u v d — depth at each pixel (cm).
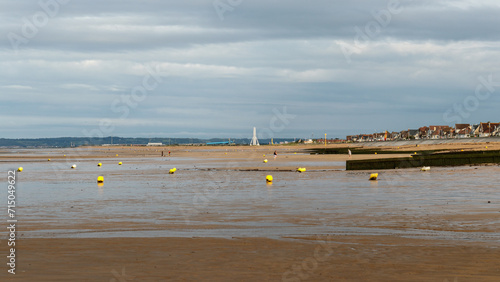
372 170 4581
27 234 1483
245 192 2695
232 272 1043
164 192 2762
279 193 2598
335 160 7475
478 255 1154
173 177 4059
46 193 2783
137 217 1816
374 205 2047
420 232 1445
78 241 1371
